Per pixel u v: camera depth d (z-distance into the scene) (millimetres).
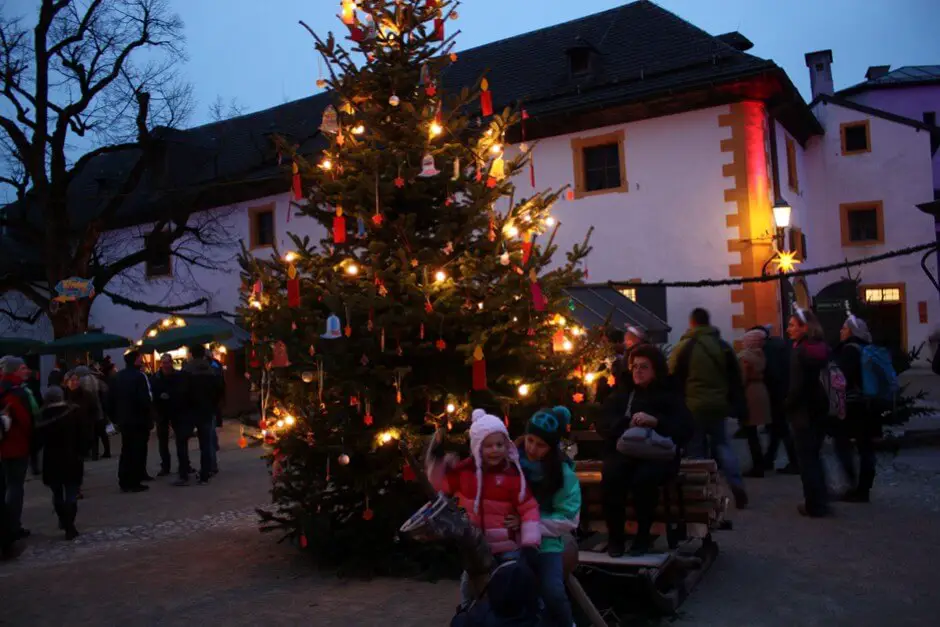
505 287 6164
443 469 3867
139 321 30094
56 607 5906
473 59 25031
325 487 6527
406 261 6195
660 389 5555
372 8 7000
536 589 3541
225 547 7598
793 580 5742
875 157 25953
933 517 7445
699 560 5762
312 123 28594
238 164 28328
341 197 6613
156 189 25281
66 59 23266
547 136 20438
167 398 11836
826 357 7668
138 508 10016
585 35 22625
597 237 19688
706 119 18422
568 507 3840
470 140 6957
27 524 9297
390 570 6297
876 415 8172
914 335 25453
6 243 33219
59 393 8422
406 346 6301
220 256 27500
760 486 9281
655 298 18672
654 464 5293
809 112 22562
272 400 6719
